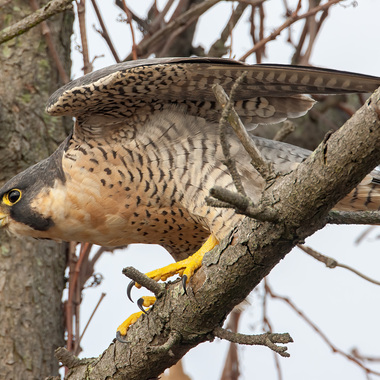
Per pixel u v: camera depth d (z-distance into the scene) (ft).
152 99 31.89
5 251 38.09
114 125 32.68
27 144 39.14
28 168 36.19
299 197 23.63
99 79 29.99
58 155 34.37
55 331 38.37
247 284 26.48
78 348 37.93
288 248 25.12
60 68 40.52
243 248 25.61
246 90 31.68
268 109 33.65
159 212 33.04
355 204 34.04
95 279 39.99
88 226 34.09
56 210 34.01
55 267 39.40
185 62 28.81
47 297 38.45
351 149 22.35
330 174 22.93
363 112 22.02
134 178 32.42
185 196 32.01
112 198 32.94
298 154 33.86
